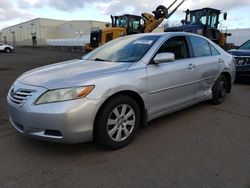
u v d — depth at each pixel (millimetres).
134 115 3967
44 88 3398
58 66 4297
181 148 3836
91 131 3480
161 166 3348
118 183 3006
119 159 3533
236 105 5984
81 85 3389
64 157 3588
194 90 5090
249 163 3402
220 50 6062
